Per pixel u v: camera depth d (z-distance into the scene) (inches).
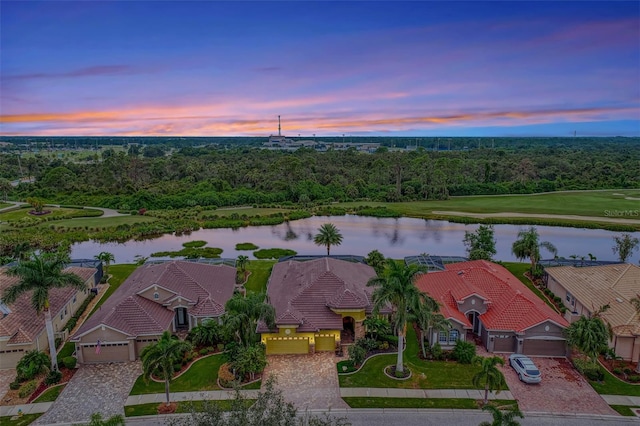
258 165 7258.9
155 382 1445.6
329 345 1649.9
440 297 1795.0
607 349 1549.0
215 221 4234.7
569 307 1961.1
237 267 2496.3
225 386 1412.4
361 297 1737.2
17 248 2797.7
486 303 1721.2
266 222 4232.3
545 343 1588.3
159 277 1828.2
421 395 1364.4
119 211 4793.3
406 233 3818.9
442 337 1642.5
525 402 1325.0
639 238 3575.3
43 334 1615.4
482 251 2529.5
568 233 3806.6
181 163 7347.4
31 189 5689.0
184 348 1333.7
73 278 1444.4
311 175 6195.9
